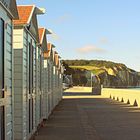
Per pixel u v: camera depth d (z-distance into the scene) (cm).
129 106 3459
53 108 2944
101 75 15750
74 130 1695
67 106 3406
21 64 1176
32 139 1409
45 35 2072
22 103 1177
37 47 1628
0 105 831
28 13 1311
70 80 13612
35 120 1538
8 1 919
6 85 904
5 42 889
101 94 6222
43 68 1988
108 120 2150
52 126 1845
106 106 3422
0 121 833
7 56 925
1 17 841
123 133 1614
